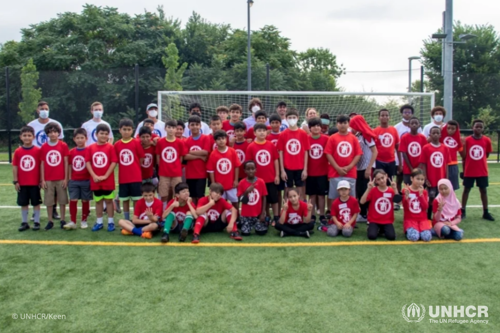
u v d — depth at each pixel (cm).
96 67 2217
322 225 552
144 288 362
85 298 344
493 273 396
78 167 553
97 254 451
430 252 456
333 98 1140
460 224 577
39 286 368
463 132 1563
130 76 1600
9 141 1365
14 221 598
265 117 591
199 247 476
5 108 1459
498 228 555
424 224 508
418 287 364
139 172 552
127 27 2436
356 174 581
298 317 311
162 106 1009
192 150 571
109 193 543
